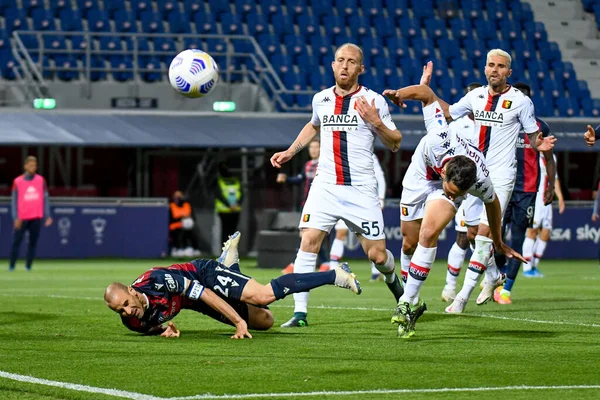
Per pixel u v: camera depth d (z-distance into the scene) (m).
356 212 28.39
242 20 91.25
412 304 27.27
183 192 80.88
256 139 74.56
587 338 26.98
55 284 49.59
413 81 91.56
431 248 26.88
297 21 92.56
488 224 30.88
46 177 80.00
